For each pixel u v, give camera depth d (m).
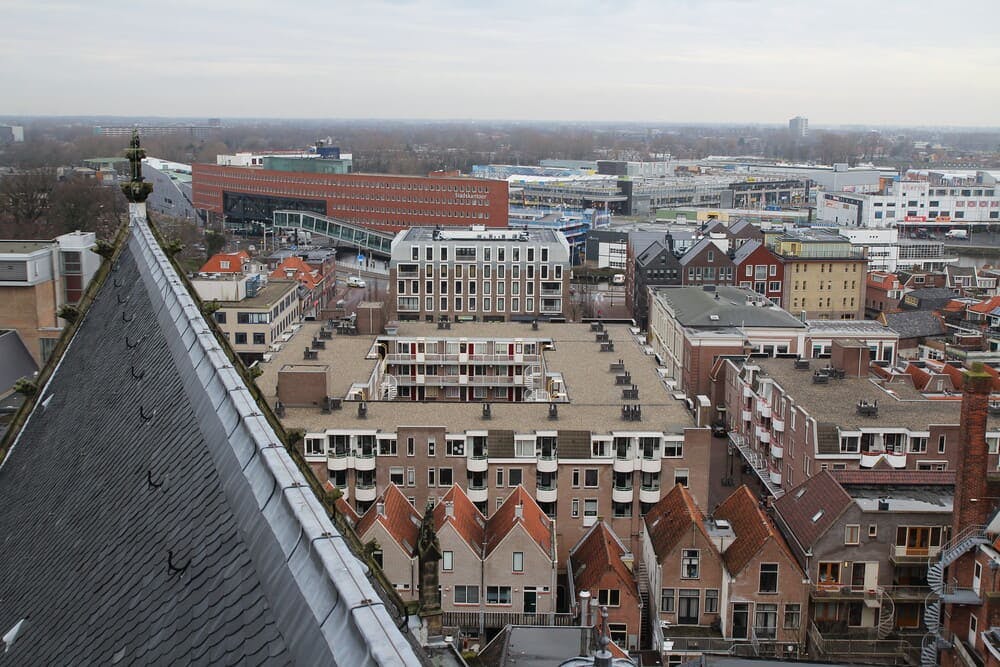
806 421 110.56
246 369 35.69
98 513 29.44
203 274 174.50
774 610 79.56
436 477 99.38
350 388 113.81
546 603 82.50
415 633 26.80
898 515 83.19
